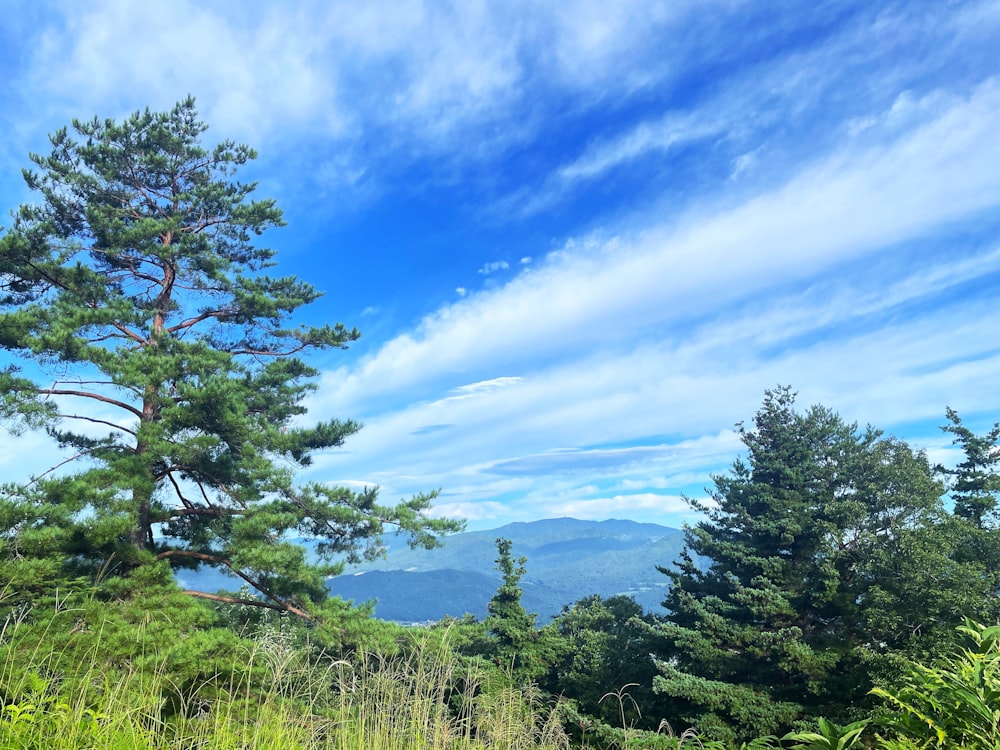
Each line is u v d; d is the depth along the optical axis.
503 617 25.61
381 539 18.86
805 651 21.30
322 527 19.19
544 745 7.07
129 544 15.84
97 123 20.47
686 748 6.11
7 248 17.03
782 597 24.56
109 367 15.94
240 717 6.52
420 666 7.39
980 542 20.97
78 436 18.39
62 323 16.33
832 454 30.73
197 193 21.19
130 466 16.09
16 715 4.76
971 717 3.46
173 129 21.77
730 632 24.00
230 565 17.31
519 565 26.59
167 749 5.32
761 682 23.95
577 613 31.41
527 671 22.92
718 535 31.66
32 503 14.30
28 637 9.43
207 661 11.74
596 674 23.64
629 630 29.02
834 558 24.72
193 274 20.42
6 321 15.52
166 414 16.44
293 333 21.81
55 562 12.81
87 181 20.00
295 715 6.38
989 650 3.95
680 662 25.02
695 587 30.30
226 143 22.02
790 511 28.31
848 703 20.84
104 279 19.17
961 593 18.11
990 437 28.42
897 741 3.64
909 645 18.41
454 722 6.84
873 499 25.70
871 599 20.59
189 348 18.33
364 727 6.37
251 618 17.27
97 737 4.87
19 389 16.12
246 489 17.94
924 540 20.94
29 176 19.38
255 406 20.23
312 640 14.82
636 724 21.77
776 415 32.84
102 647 10.87
